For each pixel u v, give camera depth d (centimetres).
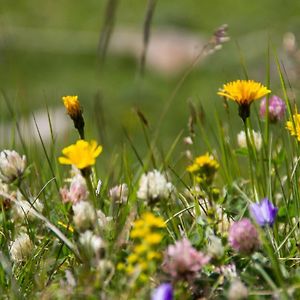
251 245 489
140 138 2159
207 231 524
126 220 563
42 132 2530
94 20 4006
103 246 492
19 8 4094
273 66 2766
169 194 541
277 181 681
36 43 3750
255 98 581
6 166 581
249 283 484
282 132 662
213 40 748
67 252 568
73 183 562
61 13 4075
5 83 2902
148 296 468
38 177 677
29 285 536
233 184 628
